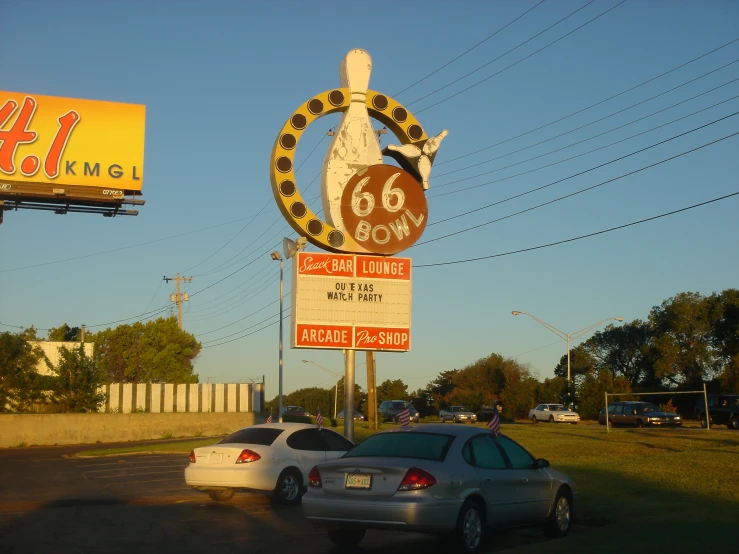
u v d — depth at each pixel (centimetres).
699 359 7256
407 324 1883
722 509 1219
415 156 1962
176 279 6719
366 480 940
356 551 1020
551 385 6100
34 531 1163
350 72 1959
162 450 2998
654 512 1222
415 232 1917
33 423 3788
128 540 1090
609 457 2042
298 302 1828
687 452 2055
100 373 4247
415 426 1088
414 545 1062
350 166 1914
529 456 1120
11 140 3212
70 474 2164
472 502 964
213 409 4559
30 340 4194
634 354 8662
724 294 7394
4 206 3212
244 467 1405
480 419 5834
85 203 3294
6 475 2148
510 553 935
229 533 1151
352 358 1886
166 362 6431
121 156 3347
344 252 1888
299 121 1889
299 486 1462
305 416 5003
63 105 3306
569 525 1141
